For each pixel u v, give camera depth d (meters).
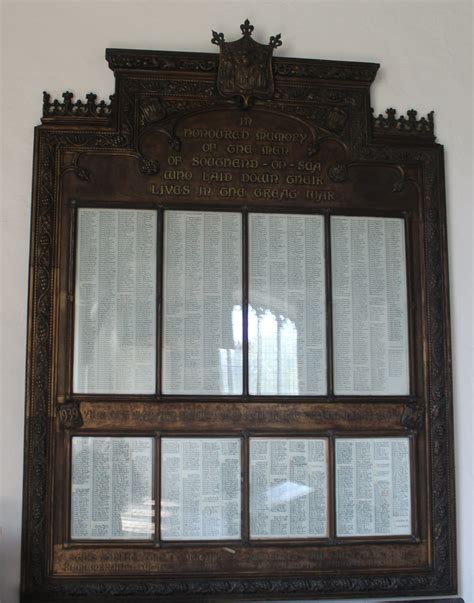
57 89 2.84
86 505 2.62
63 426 2.64
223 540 2.64
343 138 2.90
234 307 2.77
